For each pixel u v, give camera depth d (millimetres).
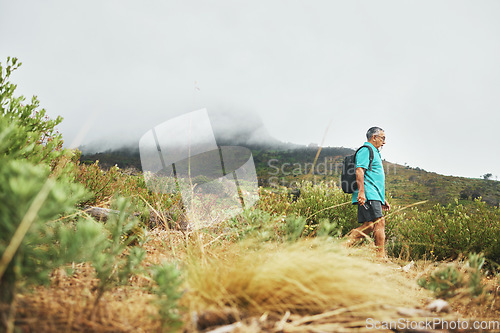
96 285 1612
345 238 2723
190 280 1654
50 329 1133
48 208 951
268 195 4902
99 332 1188
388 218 4828
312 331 1347
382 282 1998
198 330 1305
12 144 1814
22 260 1095
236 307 1559
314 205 5047
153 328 1267
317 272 1700
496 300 1997
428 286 1993
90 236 1037
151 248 2545
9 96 2195
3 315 972
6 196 911
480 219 4004
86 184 3777
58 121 2615
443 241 3979
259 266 1755
